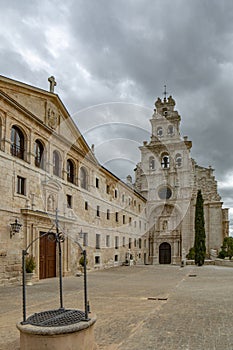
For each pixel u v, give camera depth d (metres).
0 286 16.64
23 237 19.03
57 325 5.42
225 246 43.50
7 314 9.71
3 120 18.14
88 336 5.62
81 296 13.04
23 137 20.11
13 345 6.62
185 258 45.97
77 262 24.78
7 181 18.05
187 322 8.34
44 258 21.11
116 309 10.13
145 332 7.41
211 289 15.20
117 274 24.88
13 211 18.31
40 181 20.34
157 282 18.77
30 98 21.55
